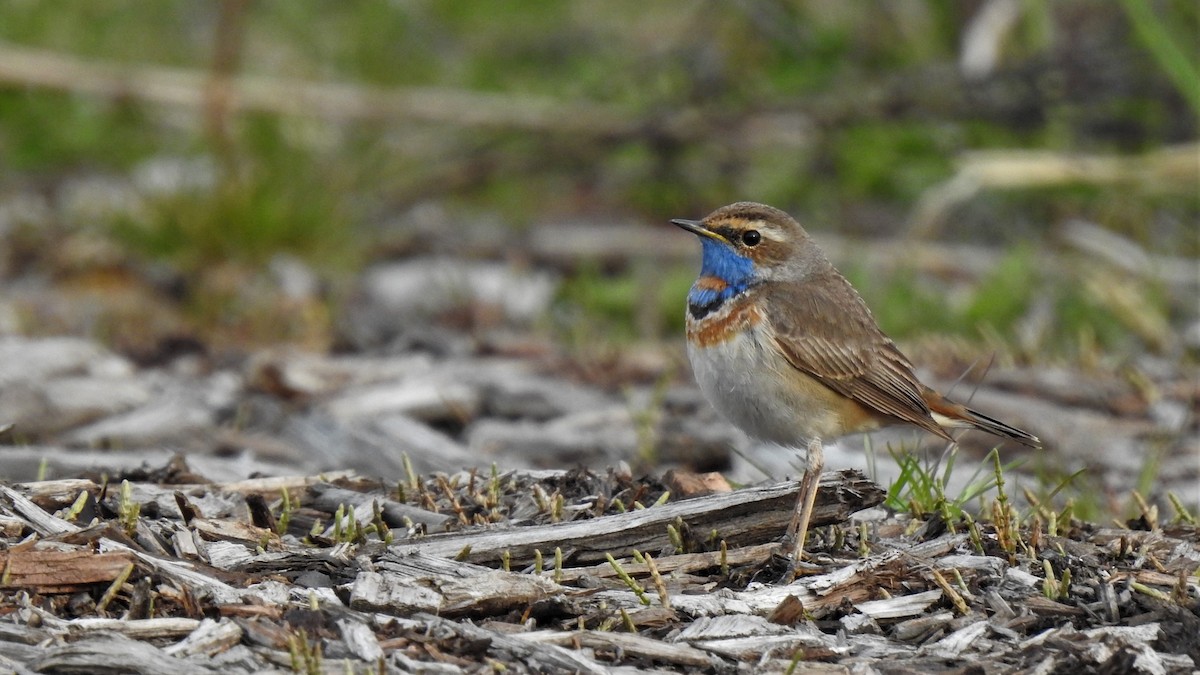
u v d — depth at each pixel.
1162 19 19.28
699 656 7.02
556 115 20.45
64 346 13.17
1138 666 7.04
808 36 21.53
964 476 11.39
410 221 20.06
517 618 7.28
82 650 6.51
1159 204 19.08
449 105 20.17
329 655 6.73
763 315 9.51
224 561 7.63
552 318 17.05
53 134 20.98
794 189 20.53
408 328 15.70
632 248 19.19
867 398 9.67
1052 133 19.78
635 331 17.02
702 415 12.97
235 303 16.38
